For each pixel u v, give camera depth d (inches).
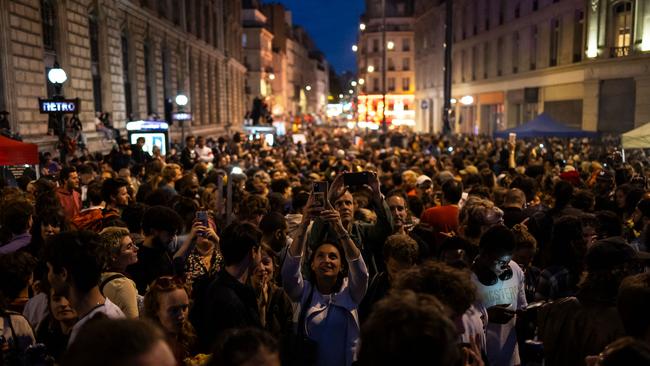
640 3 1204.5
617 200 340.2
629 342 93.5
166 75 1594.5
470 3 2217.0
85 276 141.4
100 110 1059.9
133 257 181.5
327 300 172.9
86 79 960.9
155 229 204.8
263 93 3622.0
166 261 204.7
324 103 6988.2
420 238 243.9
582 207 309.7
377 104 3577.8
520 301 183.5
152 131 810.2
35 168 577.0
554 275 192.4
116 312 145.3
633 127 1241.4
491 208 243.0
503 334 170.6
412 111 3816.4
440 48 2618.1
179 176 433.4
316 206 173.9
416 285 120.1
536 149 920.9
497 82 1963.6
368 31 3836.1
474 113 2210.9
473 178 465.7
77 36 930.7
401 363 74.7
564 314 150.2
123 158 661.3
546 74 1593.3
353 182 214.1
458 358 79.7
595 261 149.1
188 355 148.1
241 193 354.6
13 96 722.8
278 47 4323.3
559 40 1519.4
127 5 1199.6
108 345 63.5
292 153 954.1
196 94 1952.5
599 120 1341.0
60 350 151.3
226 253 162.9
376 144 1368.1
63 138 645.3
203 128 1999.3
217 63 2353.6
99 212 274.8
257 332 98.3
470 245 208.5
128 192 359.6
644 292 123.8
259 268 181.5
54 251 142.3
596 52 1332.4
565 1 1470.2
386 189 431.5
